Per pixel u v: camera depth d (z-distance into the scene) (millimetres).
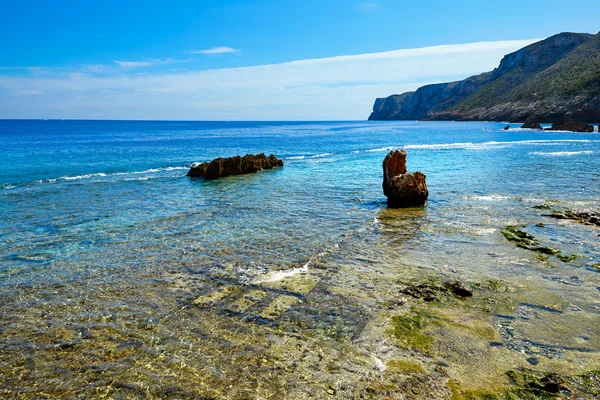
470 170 32375
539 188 23047
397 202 19250
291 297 9094
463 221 15797
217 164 31188
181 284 10023
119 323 8062
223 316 8250
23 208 19688
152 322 8070
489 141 70875
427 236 13883
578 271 10234
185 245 13391
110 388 6023
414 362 6430
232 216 17625
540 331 7273
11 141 81875
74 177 32031
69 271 11086
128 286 9969
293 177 31297
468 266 10836
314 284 9828
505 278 9898
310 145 72875
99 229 15547
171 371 6410
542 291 9070
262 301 8914
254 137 106938
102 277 10609
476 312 8148
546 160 38062
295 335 7414
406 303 8656
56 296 9445
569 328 7352
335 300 8883
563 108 120438
